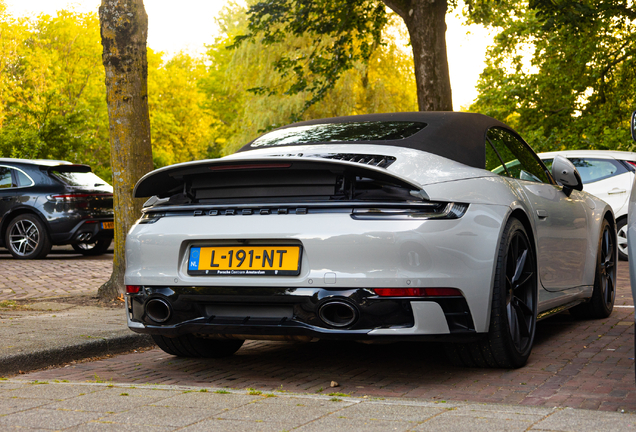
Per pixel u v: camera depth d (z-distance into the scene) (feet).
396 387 11.39
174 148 164.55
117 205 21.72
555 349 14.43
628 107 75.72
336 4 51.29
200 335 11.88
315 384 11.74
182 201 11.94
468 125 13.46
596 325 17.65
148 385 10.29
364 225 10.42
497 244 11.44
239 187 11.37
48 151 73.31
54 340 14.64
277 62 55.26
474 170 12.29
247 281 10.86
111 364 14.02
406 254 10.32
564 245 15.39
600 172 36.11
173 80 163.94
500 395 10.69
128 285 12.09
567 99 78.69
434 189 10.94
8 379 11.27
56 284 27.25
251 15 51.80
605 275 18.80
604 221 18.58
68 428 7.80
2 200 37.83
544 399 10.38
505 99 76.69
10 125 75.31
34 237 37.63
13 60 108.27
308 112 89.35
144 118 21.84
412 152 11.95
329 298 10.40
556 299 14.98
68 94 130.72
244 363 13.71
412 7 39.83
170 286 11.50
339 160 10.68
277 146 13.32
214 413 8.36
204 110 172.55
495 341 11.78
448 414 8.10
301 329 10.68
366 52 55.11
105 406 8.80
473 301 10.96
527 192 13.67
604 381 11.50
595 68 76.38
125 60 21.42
